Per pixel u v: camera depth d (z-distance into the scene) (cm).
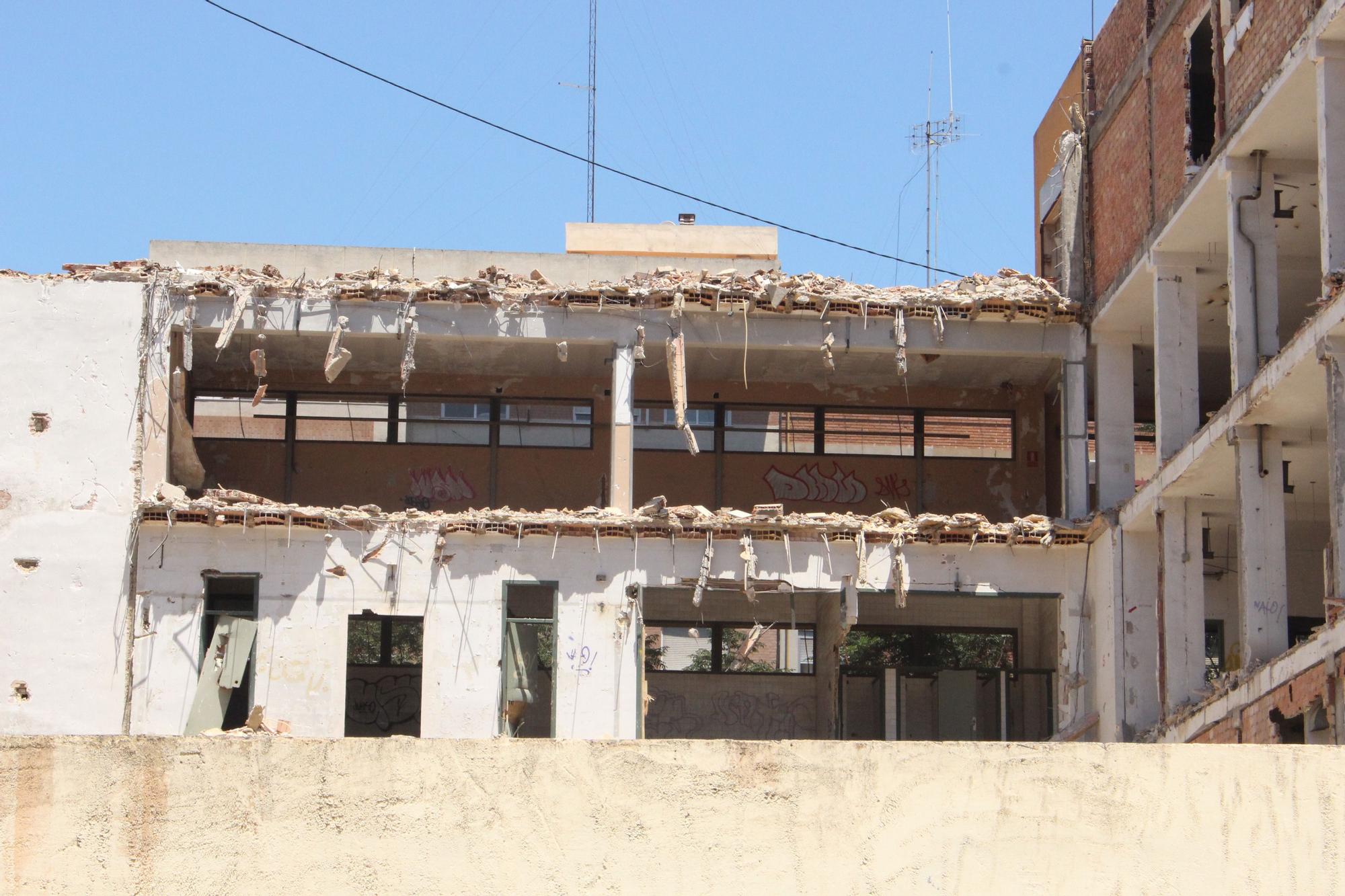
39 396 3025
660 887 1153
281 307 3084
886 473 3519
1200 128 2711
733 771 1176
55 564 2972
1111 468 3122
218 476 3412
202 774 1152
